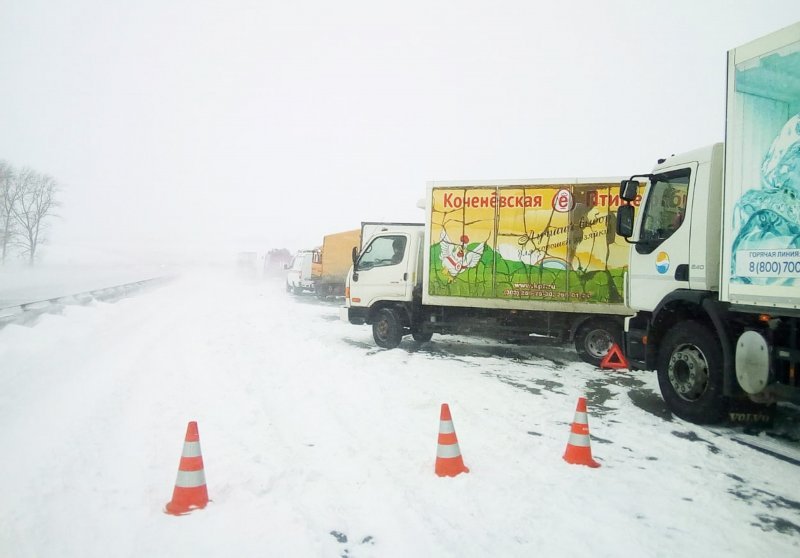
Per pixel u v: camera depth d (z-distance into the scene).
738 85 5.46
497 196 10.49
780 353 5.24
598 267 9.88
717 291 6.26
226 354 10.40
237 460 4.88
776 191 5.03
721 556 3.39
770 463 5.02
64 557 3.32
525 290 10.32
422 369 9.35
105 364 9.15
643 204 7.55
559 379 8.70
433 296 10.92
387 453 5.16
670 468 4.88
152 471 4.64
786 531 3.74
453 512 3.95
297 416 6.39
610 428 6.08
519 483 4.48
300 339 12.63
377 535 3.63
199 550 3.39
